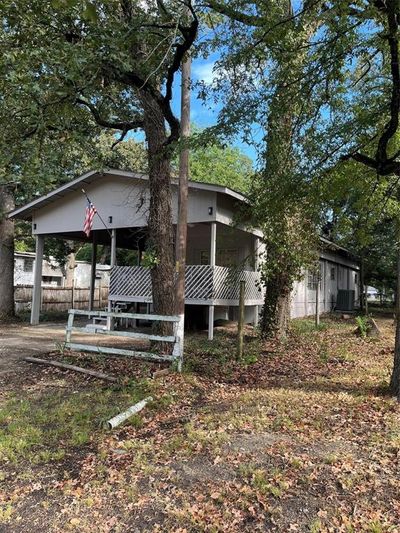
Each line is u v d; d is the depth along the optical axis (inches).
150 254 344.2
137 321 595.2
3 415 214.4
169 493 139.9
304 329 534.6
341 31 218.4
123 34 241.6
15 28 221.6
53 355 343.3
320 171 287.7
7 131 280.2
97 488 144.8
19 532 122.9
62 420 208.1
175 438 180.9
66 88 241.4
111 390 254.1
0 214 627.2
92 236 656.4
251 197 359.3
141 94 342.0
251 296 560.7
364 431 182.4
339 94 275.9
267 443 171.6
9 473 157.5
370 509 126.6
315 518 123.3
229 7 242.8
